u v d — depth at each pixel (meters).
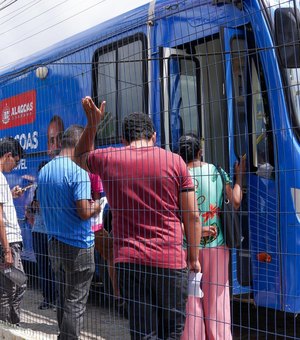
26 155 7.05
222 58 4.59
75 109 6.03
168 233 3.38
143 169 3.42
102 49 5.73
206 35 4.82
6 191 5.27
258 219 4.69
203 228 4.11
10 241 5.29
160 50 5.08
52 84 6.50
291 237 4.49
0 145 5.79
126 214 3.49
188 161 4.15
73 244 4.43
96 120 3.79
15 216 5.38
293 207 4.52
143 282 3.42
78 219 4.44
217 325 4.11
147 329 3.42
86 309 4.77
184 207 3.42
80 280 4.47
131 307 3.48
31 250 5.99
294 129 4.60
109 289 4.67
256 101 4.75
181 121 4.89
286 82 4.59
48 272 5.20
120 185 3.51
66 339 4.42
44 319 5.43
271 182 4.64
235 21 4.72
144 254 3.38
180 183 3.41
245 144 4.71
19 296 5.38
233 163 4.63
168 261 3.36
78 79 6.02
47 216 4.65
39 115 6.76
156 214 3.38
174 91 4.96
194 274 3.53
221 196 4.13
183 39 4.97
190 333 3.97
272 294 4.55
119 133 5.10
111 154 3.60
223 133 4.56
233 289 4.56
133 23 5.79
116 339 4.48
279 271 4.52
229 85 4.62
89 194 4.41
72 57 6.16
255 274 4.66
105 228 4.84
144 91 5.15
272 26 4.62
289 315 4.95
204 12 4.84
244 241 4.74
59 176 4.48
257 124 4.73
